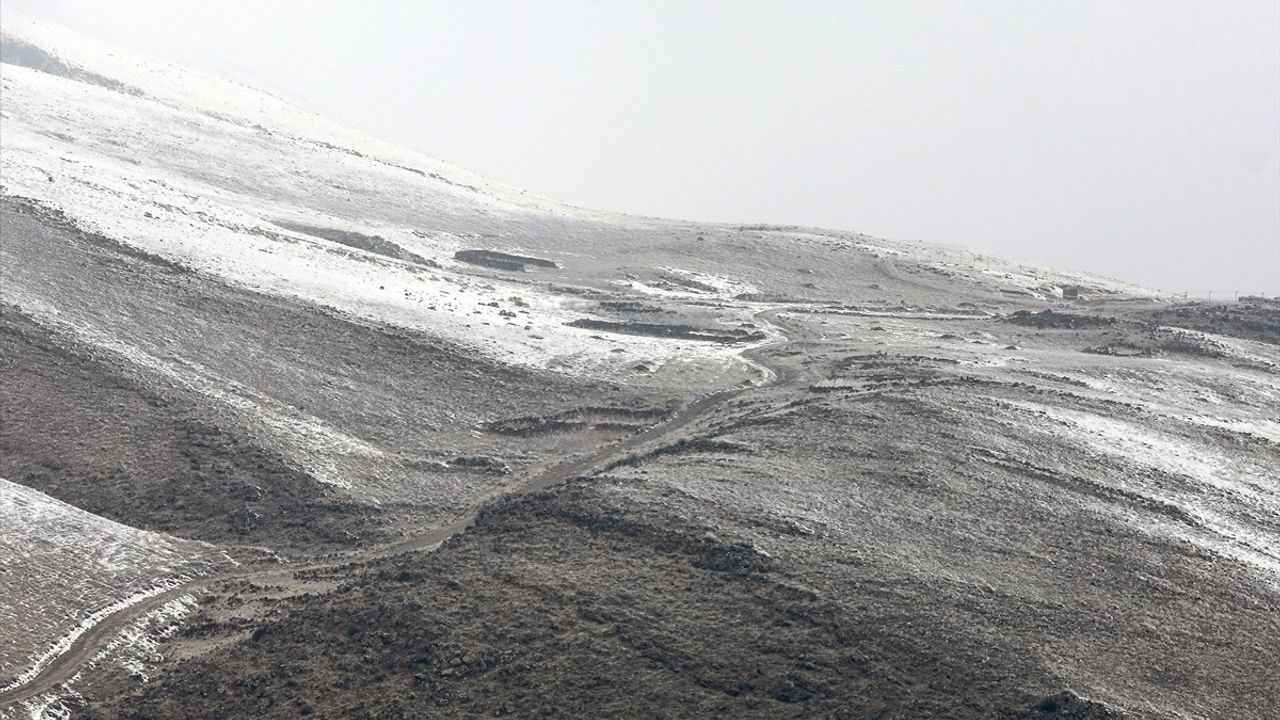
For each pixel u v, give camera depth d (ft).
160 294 240.73
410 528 169.78
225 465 180.86
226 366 217.36
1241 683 109.09
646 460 174.60
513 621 120.78
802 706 104.78
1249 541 141.28
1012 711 101.76
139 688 117.29
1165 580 127.85
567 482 161.17
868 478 152.35
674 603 121.49
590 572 129.18
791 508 141.59
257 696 113.70
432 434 207.31
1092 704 101.55
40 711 110.83
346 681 114.52
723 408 210.38
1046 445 166.09
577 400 221.87
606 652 114.11
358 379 224.12
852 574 124.26
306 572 151.64
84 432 185.37
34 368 199.82
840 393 202.59
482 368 234.79
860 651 111.45
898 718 102.01
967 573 126.62
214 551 156.04
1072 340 266.77
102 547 144.66
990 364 227.20
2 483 153.48
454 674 113.39
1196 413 191.52
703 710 105.29
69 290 231.91
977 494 147.74
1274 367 232.94
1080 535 137.90
